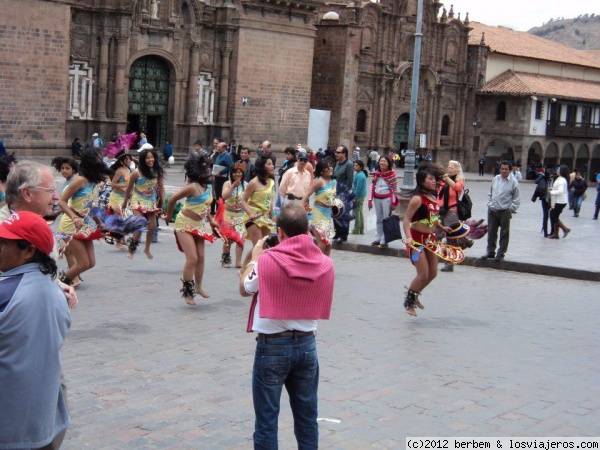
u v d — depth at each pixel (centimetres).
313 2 5447
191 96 5034
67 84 4381
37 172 609
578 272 1847
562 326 1325
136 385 929
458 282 1705
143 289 1466
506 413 888
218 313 1306
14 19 4072
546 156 7688
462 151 7194
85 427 797
